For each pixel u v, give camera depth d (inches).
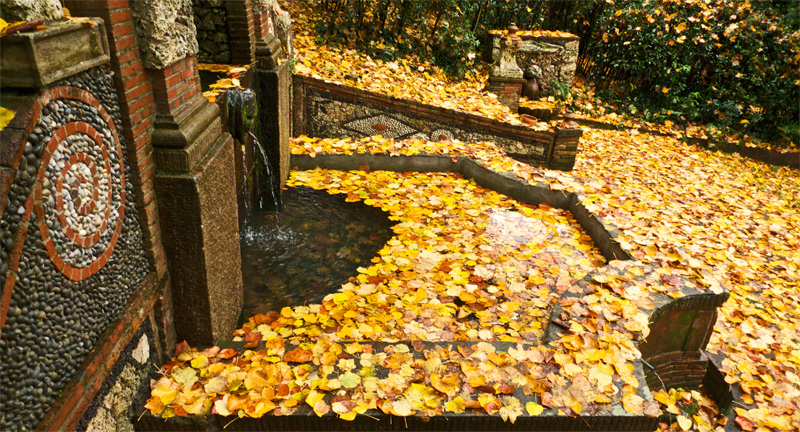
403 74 299.3
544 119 332.8
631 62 397.1
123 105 83.8
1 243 59.8
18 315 64.4
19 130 60.5
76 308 76.3
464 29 343.9
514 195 217.5
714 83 398.3
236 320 127.7
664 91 386.0
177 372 103.0
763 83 383.6
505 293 148.6
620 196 220.8
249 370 104.2
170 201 97.0
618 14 388.2
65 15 71.9
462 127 263.4
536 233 188.1
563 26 433.7
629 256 158.6
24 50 59.4
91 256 78.8
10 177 59.3
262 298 140.3
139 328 95.6
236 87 142.3
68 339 74.7
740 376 141.7
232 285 124.4
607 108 402.3
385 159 232.5
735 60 379.2
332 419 95.5
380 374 105.2
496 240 180.4
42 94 63.5
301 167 228.8
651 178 293.0
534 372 107.2
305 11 322.3
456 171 238.1
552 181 215.9
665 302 129.7
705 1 376.8
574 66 379.2
